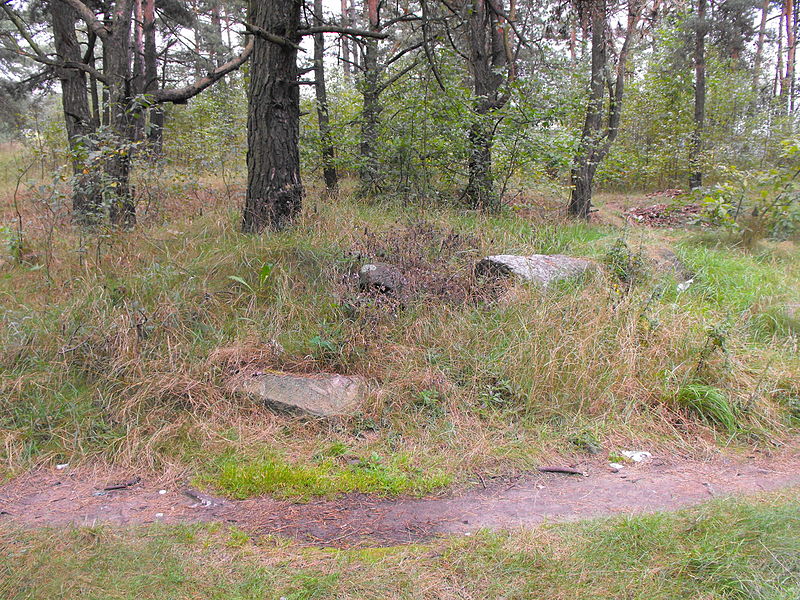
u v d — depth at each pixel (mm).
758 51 22484
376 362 4840
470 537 2992
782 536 2686
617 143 16891
